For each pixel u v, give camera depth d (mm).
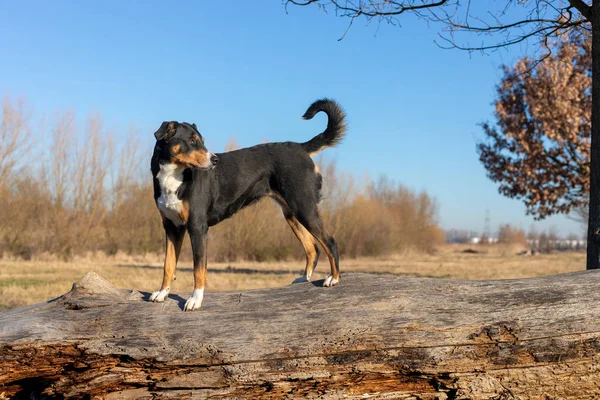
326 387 4539
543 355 4438
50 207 32250
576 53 16734
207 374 4477
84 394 4500
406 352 4492
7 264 25547
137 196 35406
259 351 4496
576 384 4457
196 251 5371
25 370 4551
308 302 5066
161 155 5434
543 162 17938
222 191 5844
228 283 16453
